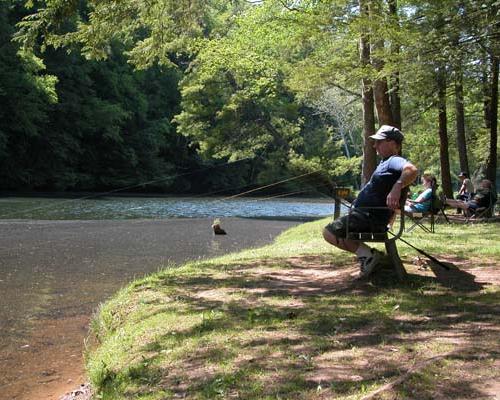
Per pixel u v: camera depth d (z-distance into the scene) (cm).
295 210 3053
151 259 1191
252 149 3841
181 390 340
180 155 5344
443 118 2036
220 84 3847
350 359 365
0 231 1611
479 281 583
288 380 336
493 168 1820
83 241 1453
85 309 732
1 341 587
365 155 1636
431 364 340
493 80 1587
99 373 407
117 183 4606
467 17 917
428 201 1095
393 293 540
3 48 3422
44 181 4103
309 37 1391
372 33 1070
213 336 434
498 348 369
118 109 4375
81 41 938
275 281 645
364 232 566
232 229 1928
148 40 1052
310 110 4753
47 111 4041
